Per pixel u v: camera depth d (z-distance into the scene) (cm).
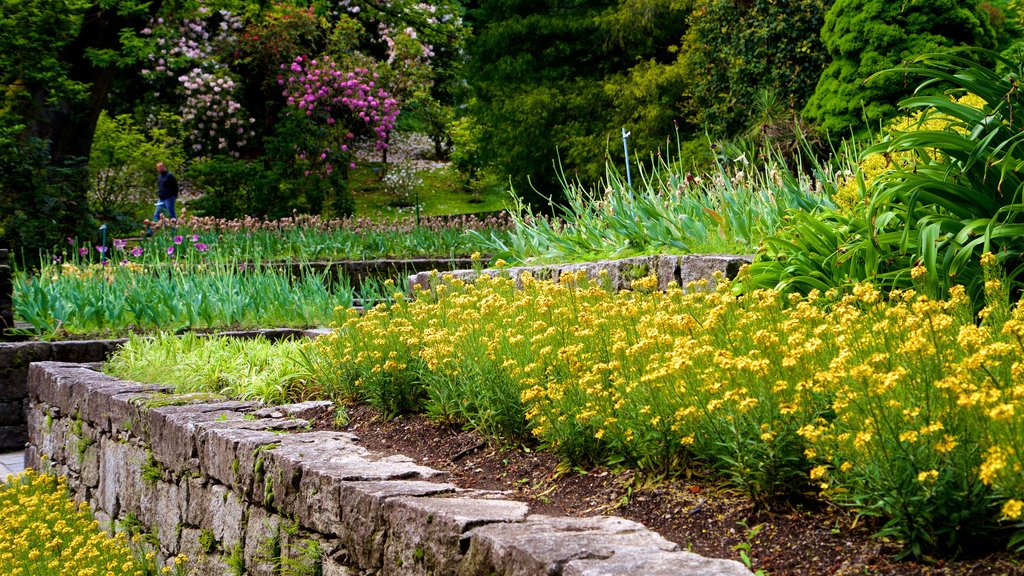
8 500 609
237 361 629
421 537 273
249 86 3038
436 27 2614
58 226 1466
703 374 280
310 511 345
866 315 293
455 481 339
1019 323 223
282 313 950
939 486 205
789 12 1433
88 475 618
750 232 599
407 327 477
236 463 408
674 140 1883
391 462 363
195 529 452
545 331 380
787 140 1205
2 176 1436
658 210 713
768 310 330
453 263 1265
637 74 1945
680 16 2094
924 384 226
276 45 2498
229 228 1588
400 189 3003
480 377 391
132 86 2995
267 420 470
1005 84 391
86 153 1808
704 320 343
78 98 1614
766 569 223
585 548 225
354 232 1577
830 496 239
